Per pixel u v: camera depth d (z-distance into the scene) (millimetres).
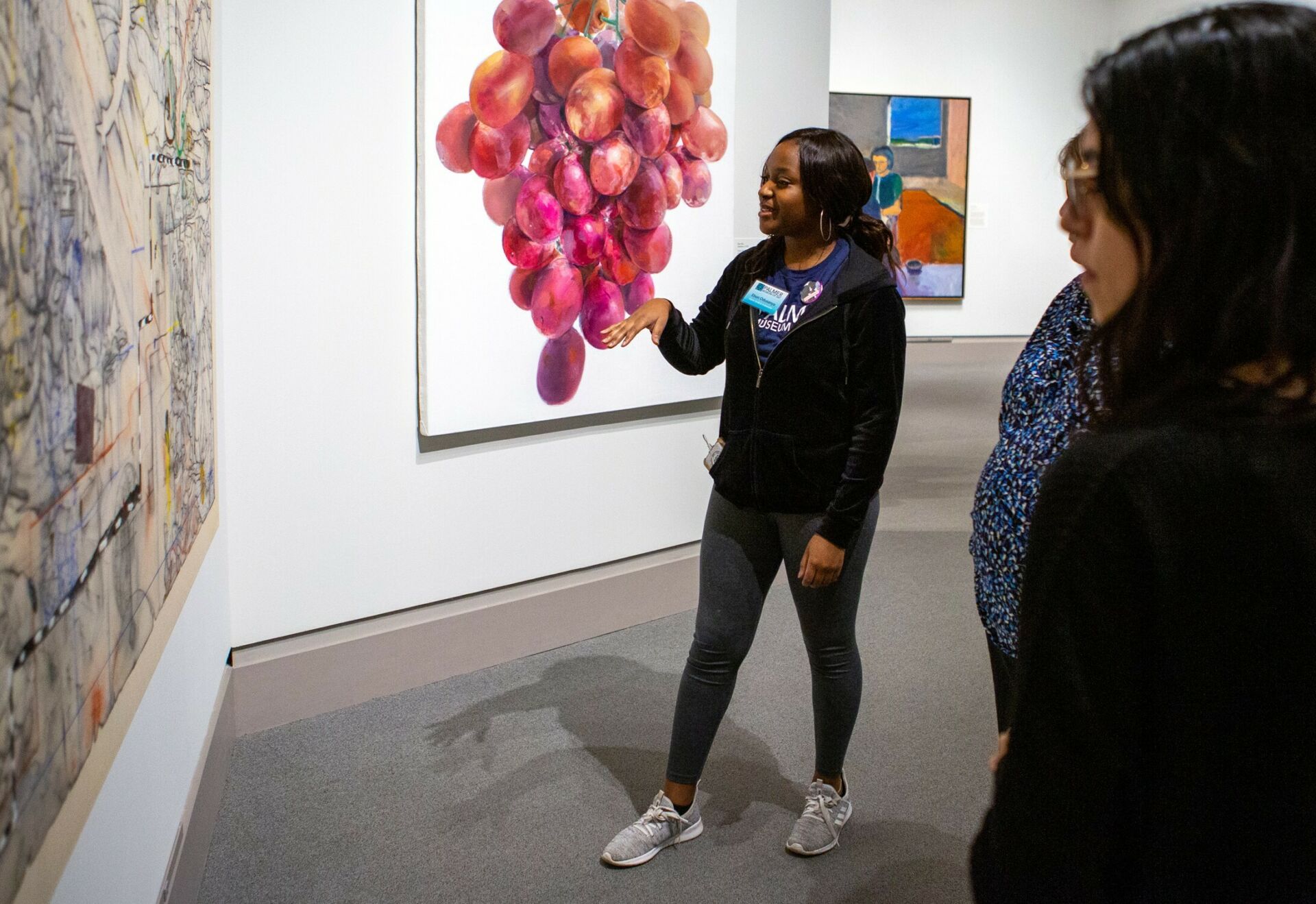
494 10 2883
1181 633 646
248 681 2709
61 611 945
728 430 2090
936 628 3658
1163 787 668
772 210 1959
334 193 2691
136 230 1319
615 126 3248
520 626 3303
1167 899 670
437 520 3061
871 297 1902
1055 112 11750
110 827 1244
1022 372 1290
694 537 3893
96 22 1123
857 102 10953
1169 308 641
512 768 2568
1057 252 12156
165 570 1524
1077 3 11523
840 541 1949
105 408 1128
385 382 2871
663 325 2199
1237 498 629
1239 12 629
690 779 2195
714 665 2137
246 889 2031
